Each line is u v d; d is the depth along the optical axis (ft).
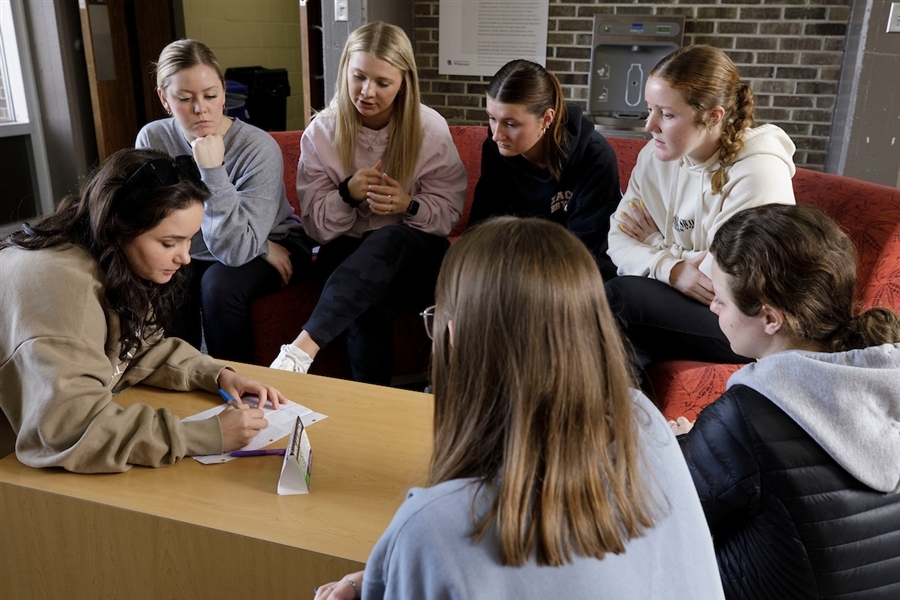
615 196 8.82
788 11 15.01
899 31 12.66
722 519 3.89
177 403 5.57
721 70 6.73
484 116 17.06
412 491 2.61
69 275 4.75
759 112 15.69
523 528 2.41
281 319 9.53
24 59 15.02
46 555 4.64
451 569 2.37
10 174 15.10
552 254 2.55
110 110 15.80
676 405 7.21
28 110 15.28
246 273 9.12
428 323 3.28
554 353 2.48
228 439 4.95
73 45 15.42
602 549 2.47
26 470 4.71
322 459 4.91
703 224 7.38
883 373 3.52
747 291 4.00
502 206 9.40
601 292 2.63
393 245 8.77
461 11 16.48
